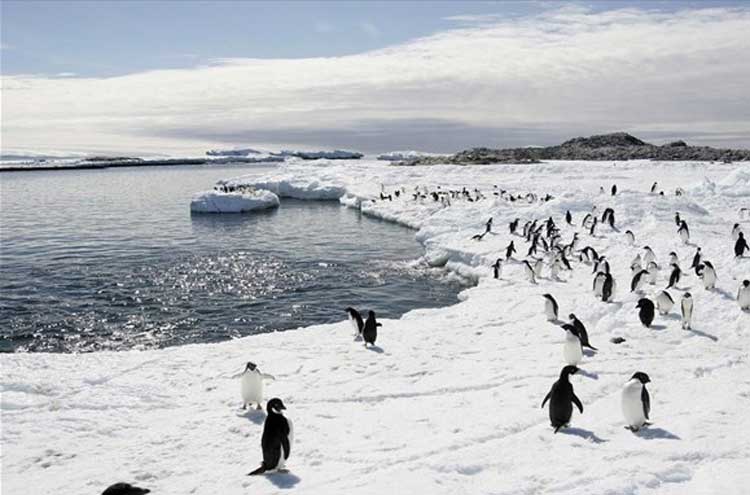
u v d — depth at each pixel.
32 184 109.69
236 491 8.12
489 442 9.09
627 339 14.70
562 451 8.41
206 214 56.84
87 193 84.56
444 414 10.66
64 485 8.66
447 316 19.45
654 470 7.48
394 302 25.12
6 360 15.02
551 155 112.75
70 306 24.75
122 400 12.18
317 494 7.77
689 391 10.66
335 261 33.59
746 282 15.60
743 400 9.91
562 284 22.39
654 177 65.62
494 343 15.70
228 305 24.97
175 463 9.28
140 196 78.56
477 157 104.94
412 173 81.94
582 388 11.30
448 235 35.16
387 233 43.97
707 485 6.98
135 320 23.02
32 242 40.06
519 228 34.94
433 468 8.13
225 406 11.82
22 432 10.68
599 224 32.53
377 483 7.76
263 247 38.19
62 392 12.71
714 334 14.70
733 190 42.91
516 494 7.25
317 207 63.59
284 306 24.80
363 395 12.08
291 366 14.27
